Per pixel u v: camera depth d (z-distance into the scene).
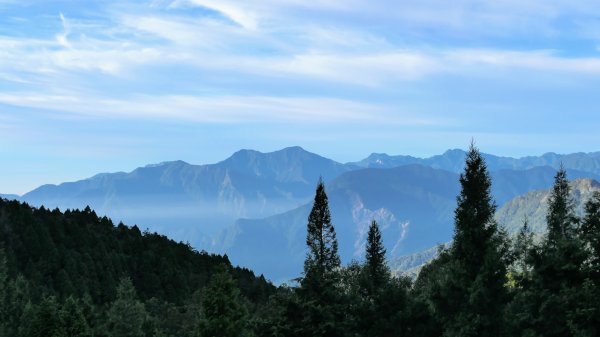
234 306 39.25
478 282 35.69
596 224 37.97
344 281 45.38
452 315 37.53
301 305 38.78
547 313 35.31
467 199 39.12
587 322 33.81
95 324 85.25
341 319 39.84
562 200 60.97
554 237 40.34
